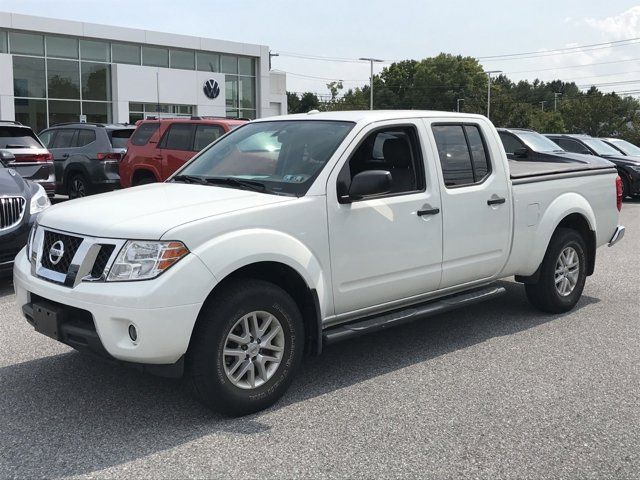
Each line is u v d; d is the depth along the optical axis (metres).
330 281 4.38
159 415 4.03
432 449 3.61
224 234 3.86
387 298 4.79
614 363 5.01
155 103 32.81
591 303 6.86
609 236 6.89
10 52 27.89
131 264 3.65
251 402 4.00
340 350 5.33
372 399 4.30
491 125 5.63
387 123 4.84
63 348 5.26
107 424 3.90
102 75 31.05
